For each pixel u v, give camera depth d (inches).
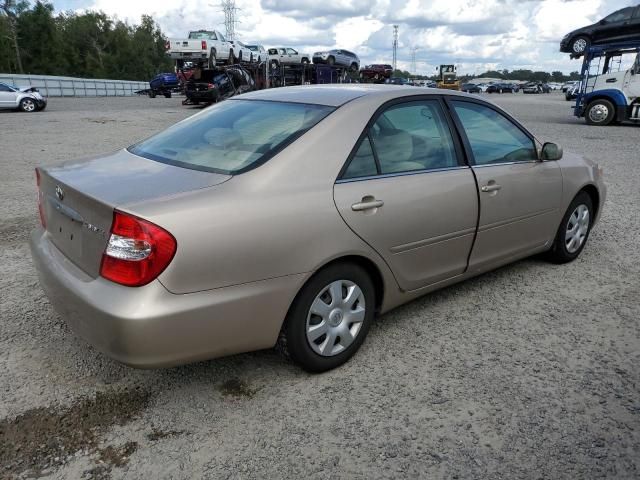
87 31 3560.5
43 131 606.9
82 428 101.7
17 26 2970.0
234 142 120.4
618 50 725.3
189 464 93.2
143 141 141.3
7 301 153.3
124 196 98.4
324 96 132.2
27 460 93.4
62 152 446.9
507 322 146.5
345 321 120.7
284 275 106.0
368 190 119.0
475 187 143.0
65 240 110.0
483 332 140.8
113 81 2271.2
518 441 99.7
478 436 101.0
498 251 157.8
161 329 93.2
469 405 110.1
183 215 94.6
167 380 117.5
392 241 124.2
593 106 753.0
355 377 119.7
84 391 113.0
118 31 3644.2
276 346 115.8
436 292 165.8
